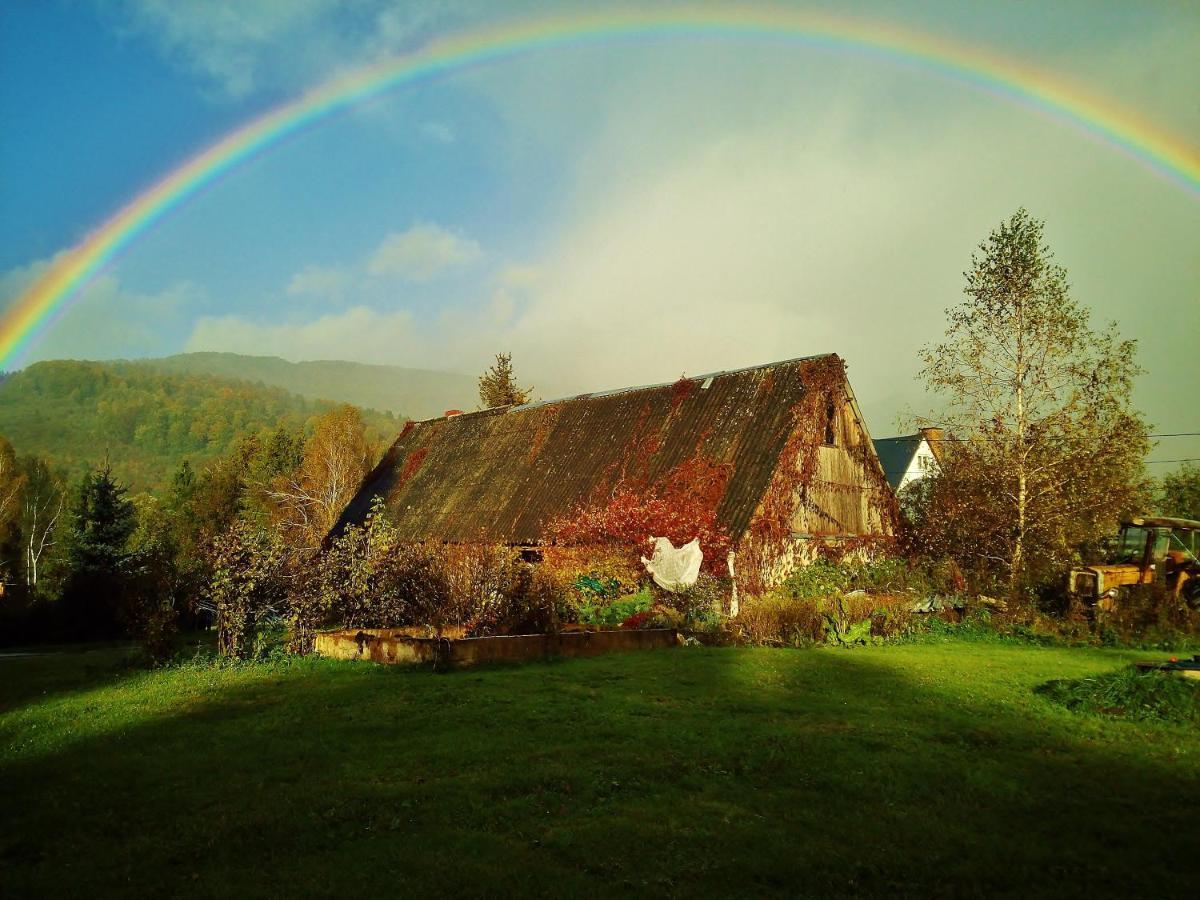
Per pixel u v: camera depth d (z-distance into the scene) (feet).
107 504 124.57
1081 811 20.95
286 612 49.88
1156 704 31.22
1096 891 16.63
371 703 32.76
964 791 22.29
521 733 27.78
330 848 18.53
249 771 24.13
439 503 105.91
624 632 48.60
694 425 85.87
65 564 124.47
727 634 52.39
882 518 86.28
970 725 29.45
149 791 22.45
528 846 18.56
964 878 17.17
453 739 27.07
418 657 42.39
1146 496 71.77
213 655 49.24
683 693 34.68
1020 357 71.82
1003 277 71.97
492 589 51.78
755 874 17.24
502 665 42.19
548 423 105.19
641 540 68.03
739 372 89.04
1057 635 57.62
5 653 68.44
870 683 37.52
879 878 17.16
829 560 76.07
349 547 52.49
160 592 50.29
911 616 59.67
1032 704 33.04
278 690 36.58
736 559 68.39
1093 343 69.56
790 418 78.07
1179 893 16.58
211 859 17.98
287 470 218.79
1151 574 70.38
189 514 198.80
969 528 73.20
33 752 26.84
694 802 21.29
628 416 94.84
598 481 87.61
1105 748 26.66
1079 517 70.64
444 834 19.08
